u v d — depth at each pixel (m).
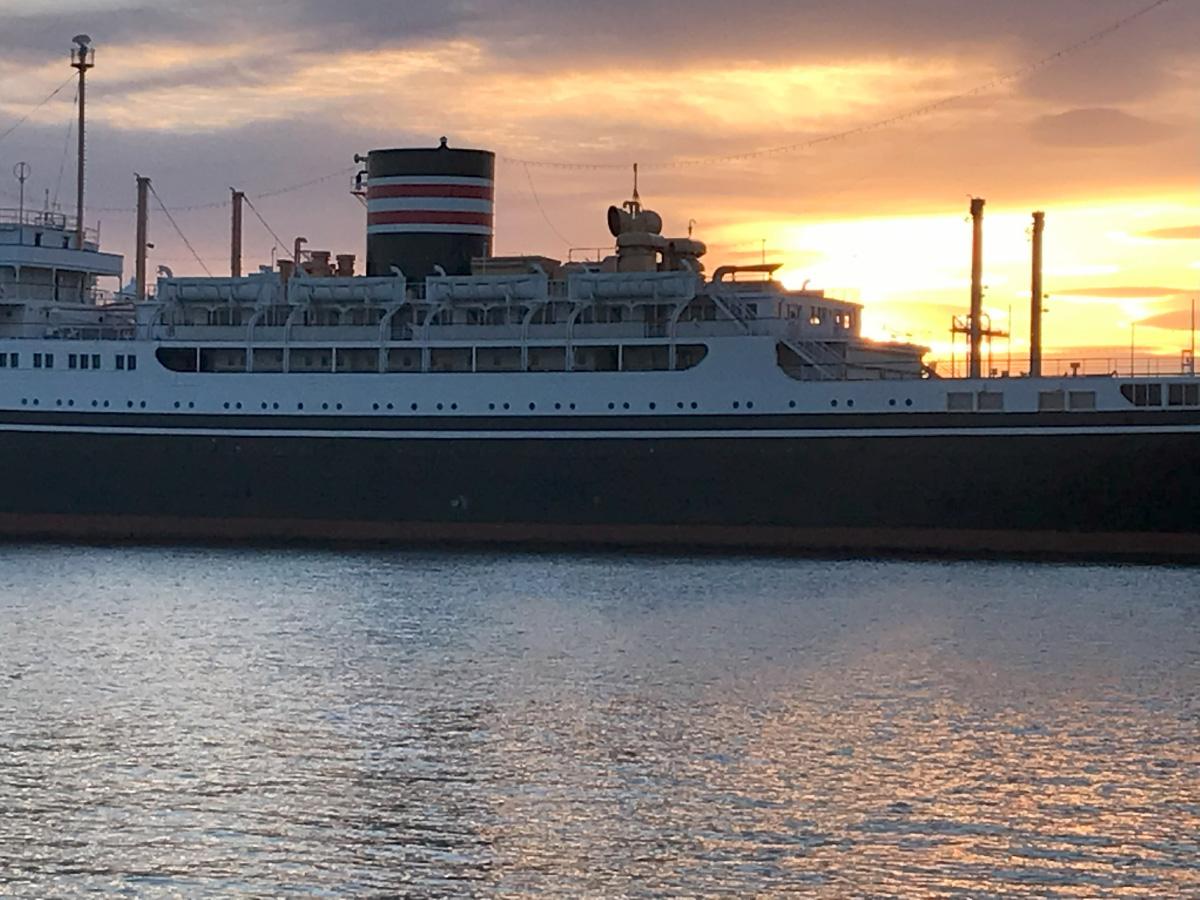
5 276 100.25
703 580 75.44
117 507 92.56
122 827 37.41
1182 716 47.88
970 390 83.00
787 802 39.25
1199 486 80.88
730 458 85.62
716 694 50.59
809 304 89.94
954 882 34.22
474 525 88.75
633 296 87.88
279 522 90.94
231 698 50.16
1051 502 82.38
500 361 90.12
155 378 92.12
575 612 66.12
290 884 34.16
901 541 83.94
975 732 45.94
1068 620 64.19
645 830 37.28
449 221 95.94
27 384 93.19
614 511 87.12
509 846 36.28
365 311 93.00
